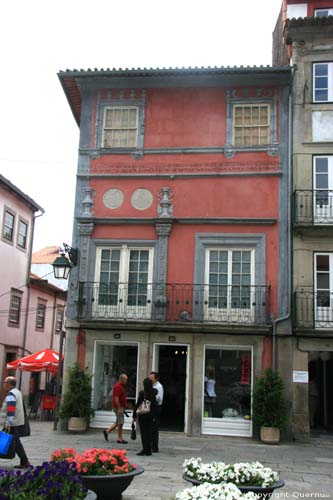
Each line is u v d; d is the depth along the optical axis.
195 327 14.76
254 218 15.34
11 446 9.14
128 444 12.64
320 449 13.05
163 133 16.33
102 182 16.31
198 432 14.48
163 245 15.60
